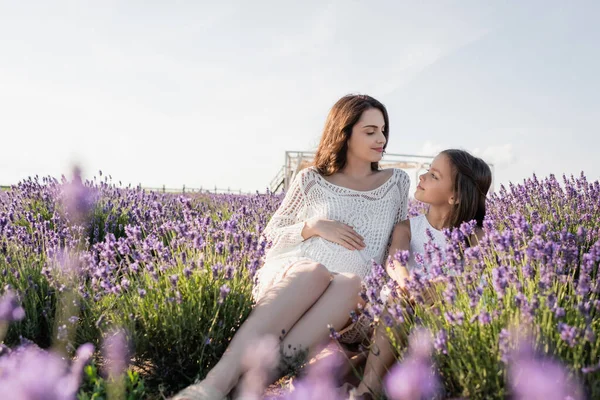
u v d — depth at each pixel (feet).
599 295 7.12
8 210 15.28
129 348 7.09
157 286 8.09
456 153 9.30
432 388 5.56
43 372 3.42
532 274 6.36
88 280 9.64
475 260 6.75
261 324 6.70
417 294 6.55
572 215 11.25
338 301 7.25
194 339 7.50
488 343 5.83
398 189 10.15
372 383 6.41
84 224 7.45
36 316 8.44
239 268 8.50
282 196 24.64
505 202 12.96
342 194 9.66
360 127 9.55
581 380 5.17
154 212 12.94
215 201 26.14
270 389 7.11
